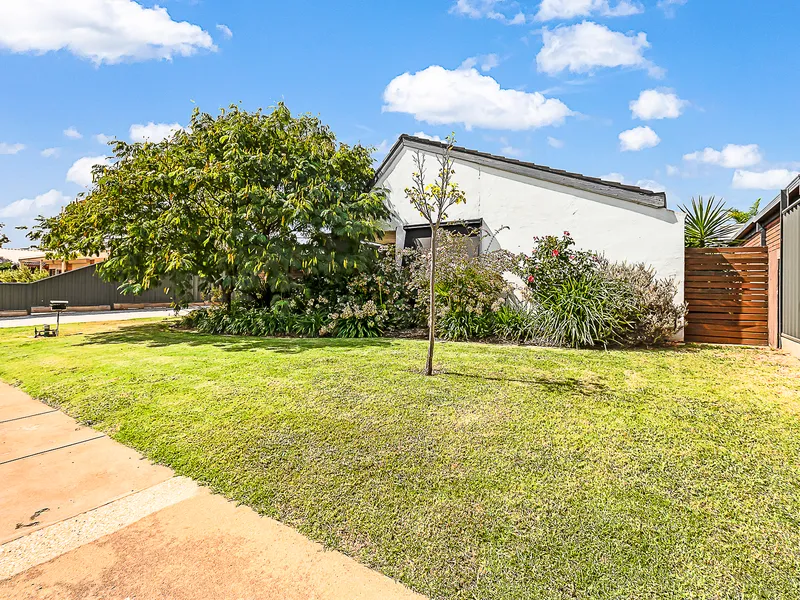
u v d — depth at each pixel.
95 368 5.55
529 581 1.80
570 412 3.62
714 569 1.84
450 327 7.68
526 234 8.73
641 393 4.11
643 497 2.38
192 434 3.37
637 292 6.62
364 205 9.00
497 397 4.01
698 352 6.14
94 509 2.43
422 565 1.92
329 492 2.51
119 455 3.12
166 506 2.45
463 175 9.66
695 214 11.55
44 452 3.18
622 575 1.82
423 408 3.75
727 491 2.42
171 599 1.75
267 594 1.77
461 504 2.35
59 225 9.30
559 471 2.66
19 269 17.22
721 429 3.24
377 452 2.97
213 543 2.11
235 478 2.71
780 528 2.10
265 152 9.27
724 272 7.23
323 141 9.81
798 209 5.79
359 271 9.24
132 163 8.93
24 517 2.36
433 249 4.93
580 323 6.42
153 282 9.18
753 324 7.06
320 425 3.44
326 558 1.99
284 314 8.88
